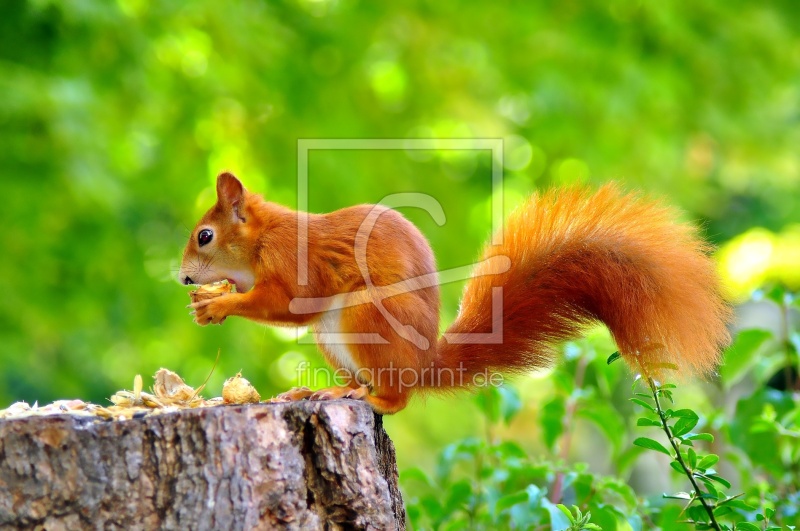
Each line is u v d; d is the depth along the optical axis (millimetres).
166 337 14719
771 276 17062
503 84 15930
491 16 15805
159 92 13500
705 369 6496
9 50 12672
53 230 13359
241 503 5430
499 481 7977
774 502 7668
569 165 16906
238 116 14594
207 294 7293
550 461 8203
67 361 14945
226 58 13992
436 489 8852
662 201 7254
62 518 5367
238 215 7465
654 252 6848
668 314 6656
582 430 16531
